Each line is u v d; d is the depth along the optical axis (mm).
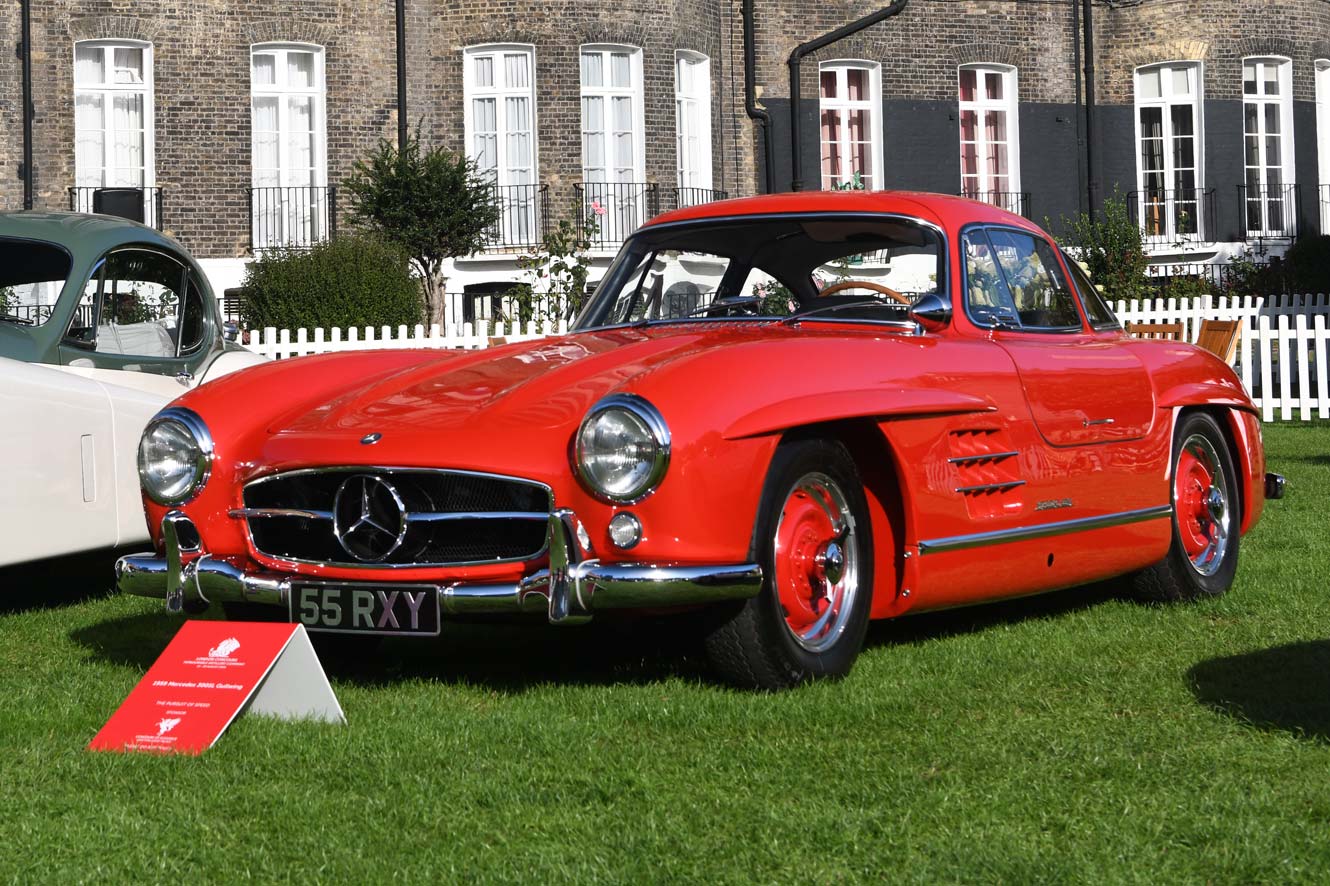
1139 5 27844
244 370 5582
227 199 22719
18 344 7117
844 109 26578
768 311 5812
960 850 3402
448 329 17031
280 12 22875
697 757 4176
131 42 22344
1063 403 5719
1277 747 4172
